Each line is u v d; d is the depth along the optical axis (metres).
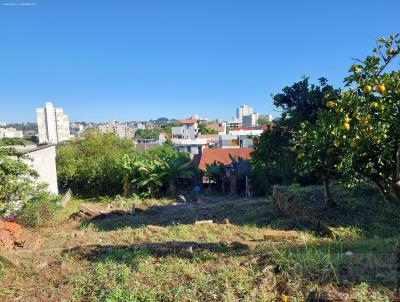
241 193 19.42
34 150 17.09
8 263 4.99
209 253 4.66
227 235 8.07
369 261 3.57
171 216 12.41
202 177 21.34
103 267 4.54
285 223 8.89
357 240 6.14
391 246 4.57
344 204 9.05
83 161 23.67
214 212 12.14
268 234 6.72
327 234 7.36
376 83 3.24
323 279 3.27
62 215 14.72
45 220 12.28
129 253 4.99
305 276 3.40
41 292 4.11
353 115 3.52
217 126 77.50
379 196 9.26
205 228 8.84
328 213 8.44
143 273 4.22
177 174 19.92
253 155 11.05
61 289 4.13
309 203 9.48
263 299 3.20
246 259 4.16
